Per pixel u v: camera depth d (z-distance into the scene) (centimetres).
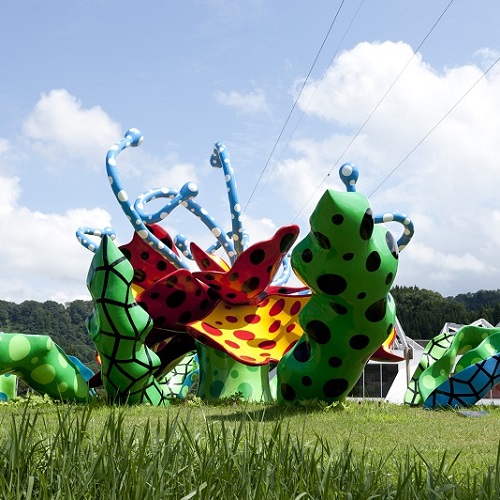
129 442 387
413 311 7675
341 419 1124
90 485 374
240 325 1619
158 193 1717
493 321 7281
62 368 1331
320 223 1073
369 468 433
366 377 3253
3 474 371
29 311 9194
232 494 372
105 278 1302
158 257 1720
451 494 400
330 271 1114
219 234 1784
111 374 1358
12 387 1592
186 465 391
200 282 1620
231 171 1752
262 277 1551
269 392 1661
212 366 1647
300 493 370
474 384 1477
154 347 1936
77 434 396
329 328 1210
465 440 945
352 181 1263
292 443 429
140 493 350
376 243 1115
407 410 1362
